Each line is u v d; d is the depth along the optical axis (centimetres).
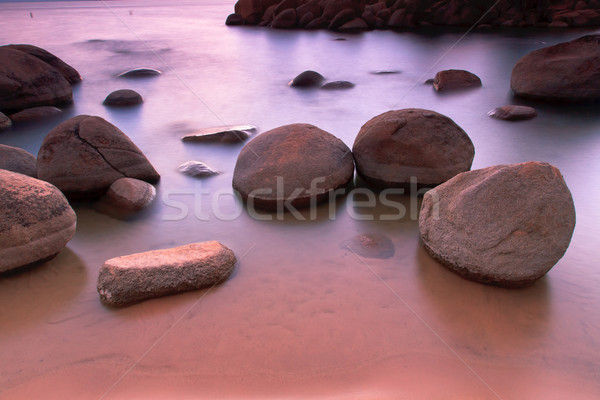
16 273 347
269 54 1296
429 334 289
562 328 294
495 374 261
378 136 459
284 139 454
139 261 327
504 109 729
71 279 345
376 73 1061
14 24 2072
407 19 1692
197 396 247
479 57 1191
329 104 826
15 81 773
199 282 330
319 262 365
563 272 348
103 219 434
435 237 358
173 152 597
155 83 991
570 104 779
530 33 1498
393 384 254
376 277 345
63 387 254
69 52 1351
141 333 291
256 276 347
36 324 299
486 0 1661
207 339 286
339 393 249
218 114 770
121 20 2138
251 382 255
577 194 465
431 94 883
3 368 266
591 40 777
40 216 345
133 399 246
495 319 301
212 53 1319
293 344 281
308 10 1784
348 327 295
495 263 322
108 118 754
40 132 693
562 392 251
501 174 327
